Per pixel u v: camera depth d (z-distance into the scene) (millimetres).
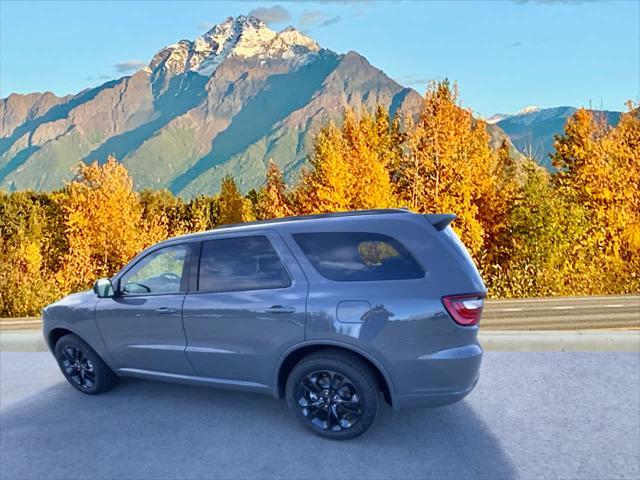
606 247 29906
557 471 3697
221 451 4176
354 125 35969
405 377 3906
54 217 75750
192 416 4852
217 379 4637
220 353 4512
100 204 39500
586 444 4051
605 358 5949
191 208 81438
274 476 3777
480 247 32156
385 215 4164
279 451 4129
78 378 5621
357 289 3994
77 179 40625
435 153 33219
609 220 30266
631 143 33031
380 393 5016
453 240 4074
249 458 4047
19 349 7707
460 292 3840
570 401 4824
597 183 31984
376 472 3773
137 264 5059
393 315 3865
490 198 34875
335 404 4184
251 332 4328
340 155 31688
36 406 5305
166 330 4785
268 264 4363
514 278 24984
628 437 4121
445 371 3840
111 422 4816
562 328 12836
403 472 3758
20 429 4781
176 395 5375
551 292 24359
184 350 4695
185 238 4852
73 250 38000
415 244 3963
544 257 28453
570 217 29766
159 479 3824
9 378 6262
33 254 36031
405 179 34875
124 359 5156
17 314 21250
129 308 4980
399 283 3922
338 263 4133
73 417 4984
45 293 22281
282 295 4211
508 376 5512
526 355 6176
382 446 4141
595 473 3650
